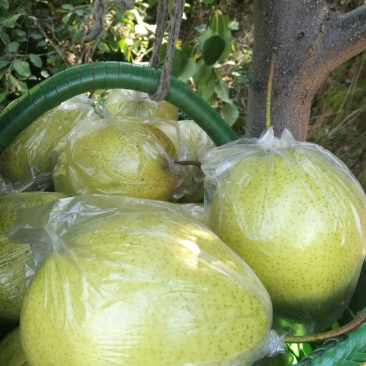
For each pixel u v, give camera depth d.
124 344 0.70
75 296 0.72
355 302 1.02
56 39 3.77
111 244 0.76
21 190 1.33
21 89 3.44
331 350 0.76
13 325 1.02
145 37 4.32
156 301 0.71
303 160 0.91
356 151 3.38
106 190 1.14
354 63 3.72
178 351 0.71
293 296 0.89
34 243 0.80
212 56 1.96
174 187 1.22
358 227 0.90
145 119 1.28
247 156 0.94
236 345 0.74
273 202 0.87
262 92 1.17
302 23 1.08
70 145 1.17
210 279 0.74
